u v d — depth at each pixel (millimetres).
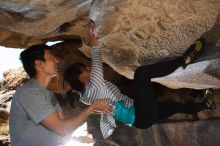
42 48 3029
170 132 6965
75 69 3762
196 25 3961
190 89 6492
